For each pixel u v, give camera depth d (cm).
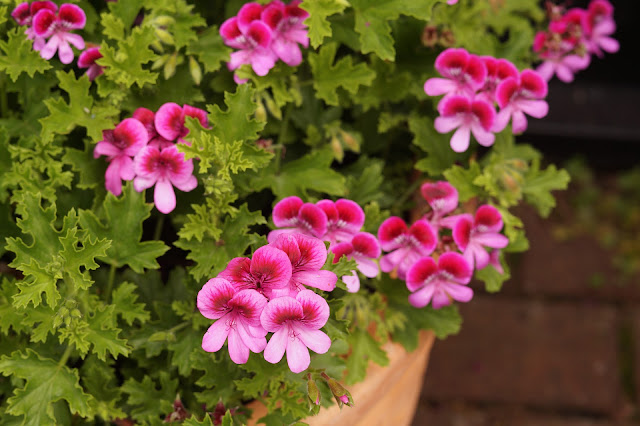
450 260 80
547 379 134
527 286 148
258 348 72
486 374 135
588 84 187
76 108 81
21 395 77
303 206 78
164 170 79
